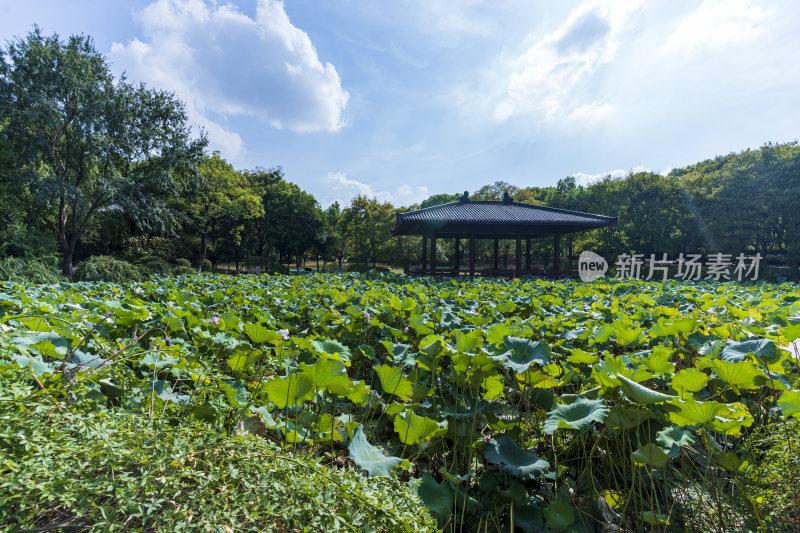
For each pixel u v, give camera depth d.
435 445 2.45
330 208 45.38
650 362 2.51
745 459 2.19
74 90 18.73
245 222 35.59
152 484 1.18
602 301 6.72
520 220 18.56
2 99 16.86
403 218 18.17
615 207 28.56
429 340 2.89
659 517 1.99
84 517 1.10
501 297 6.93
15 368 1.59
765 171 24.31
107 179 20.31
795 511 1.78
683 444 1.97
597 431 2.68
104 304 3.97
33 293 5.85
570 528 2.03
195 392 2.28
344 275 13.55
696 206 26.42
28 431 1.18
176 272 21.27
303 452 2.03
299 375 1.94
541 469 1.99
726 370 2.21
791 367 2.88
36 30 18.22
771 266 25.27
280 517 1.26
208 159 27.16
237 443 1.48
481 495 2.26
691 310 5.63
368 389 2.05
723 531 2.05
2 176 16.83
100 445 1.22
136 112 21.77
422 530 1.39
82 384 1.71
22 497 1.03
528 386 2.86
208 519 1.12
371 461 1.84
